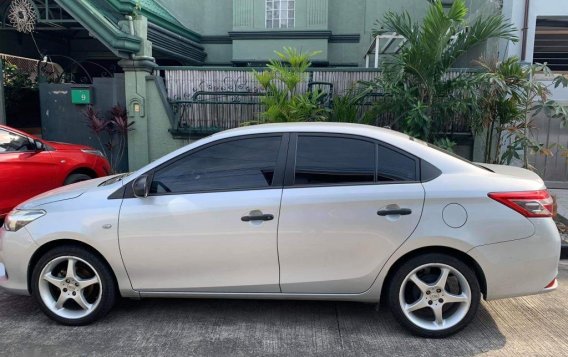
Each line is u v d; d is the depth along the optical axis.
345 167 3.91
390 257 3.77
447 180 3.79
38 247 4.06
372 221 3.76
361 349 3.76
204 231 3.89
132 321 4.25
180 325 4.17
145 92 9.35
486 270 3.72
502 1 8.91
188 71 9.34
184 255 3.94
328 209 3.79
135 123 9.45
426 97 7.33
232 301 4.66
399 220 3.73
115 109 9.45
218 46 14.30
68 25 10.89
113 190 4.09
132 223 3.95
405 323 3.88
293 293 3.94
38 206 4.17
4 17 10.30
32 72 13.16
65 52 14.23
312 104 7.76
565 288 4.99
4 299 4.80
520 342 3.86
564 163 9.31
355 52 13.60
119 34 8.80
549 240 3.72
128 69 9.27
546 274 3.75
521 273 3.73
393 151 3.91
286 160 3.97
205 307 4.54
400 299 3.86
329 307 4.51
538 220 3.72
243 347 3.80
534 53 9.12
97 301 4.11
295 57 7.93
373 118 7.72
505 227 3.69
